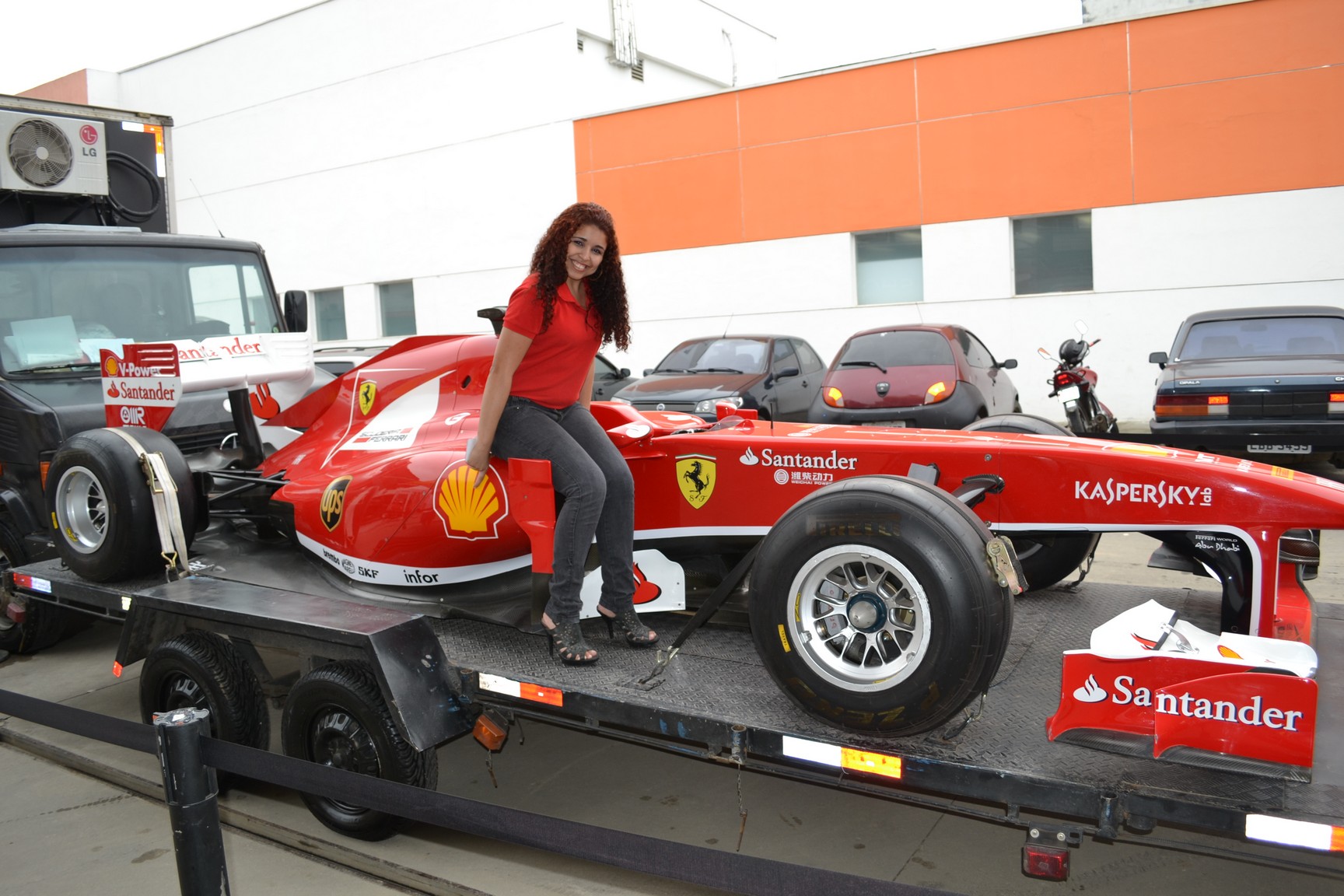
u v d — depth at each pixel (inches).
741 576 113.4
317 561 159.9
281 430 203.9
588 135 640.4
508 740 161.9
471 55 679.7
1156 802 83.3
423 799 89.9
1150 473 109.5
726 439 129.8
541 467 118.8
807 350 467.5
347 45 733.3
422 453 143.9
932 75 526.0
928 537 92.7
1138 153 481.1
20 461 188.5
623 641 128.5
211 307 219.8
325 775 94.6
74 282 199.3
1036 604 142.3
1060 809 86.7
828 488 101.3
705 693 109.8
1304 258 454.3
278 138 781.3
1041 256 519.5
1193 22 461.4
